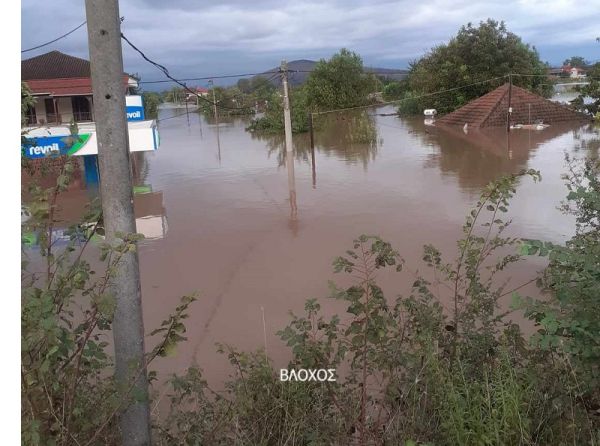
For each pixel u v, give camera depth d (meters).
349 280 9.86
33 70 33.53
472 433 2.73
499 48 41.66
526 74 40.31
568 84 69.50
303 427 3.16
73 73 33.50
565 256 2.88
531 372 3.17
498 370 3.13
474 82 41.19
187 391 3.40
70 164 2.87
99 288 2.72
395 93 61.97
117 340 2.97
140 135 19.78
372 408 3.51
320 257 11.50
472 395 3.03
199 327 8.24
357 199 17.02
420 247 11.74
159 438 3.35
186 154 31.48
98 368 3.22
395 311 3.78
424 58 45.00
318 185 19.73
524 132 31.39
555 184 17.22
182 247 12.84
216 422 3.25
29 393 2.30
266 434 3.18
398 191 17.89
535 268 9.75
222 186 20.69
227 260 11.67
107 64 2.88
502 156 23.88
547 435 2.84
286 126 15.76
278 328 8.01
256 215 15.67
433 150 27.09
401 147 28.92
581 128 31.98
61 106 31.67
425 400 3.11
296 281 10.09
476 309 3.84
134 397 2.73
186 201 18.20
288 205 16.72
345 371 4.47
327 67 51.84
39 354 2.32
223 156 29.88
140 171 25.44
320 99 51.53
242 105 61.62
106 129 2.91
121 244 2.56
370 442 3.15
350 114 49.97
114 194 2.94
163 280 10.60
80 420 2.62
